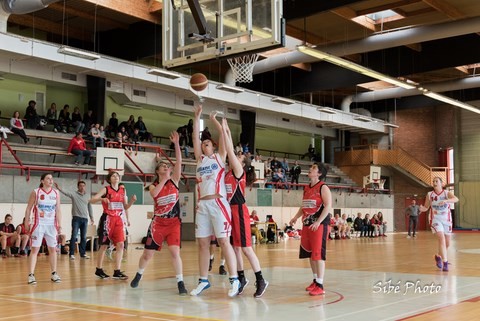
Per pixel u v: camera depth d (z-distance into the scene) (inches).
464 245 786.2
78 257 570.3
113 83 983.0
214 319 218.7
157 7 835.4
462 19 792.9
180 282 291.7
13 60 843.4
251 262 281.6
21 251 591.2
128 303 261.0
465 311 235.3
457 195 1483.8
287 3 728.3
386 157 1466.5
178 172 298.2
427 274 385.1
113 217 361.7
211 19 422.0
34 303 261.9
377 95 1328.7
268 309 242.2
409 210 1098.7
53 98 975.6
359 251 655.8
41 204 342.3
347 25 874.1
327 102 1515.7
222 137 284.4
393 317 221.1
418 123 1545.3
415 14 844.6
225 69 1190.3
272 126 1315.2
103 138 884.0
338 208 1229.7
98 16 885.8
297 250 688.4
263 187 1071.6
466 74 1197.1
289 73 1185.4
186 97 1064.8
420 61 996.6
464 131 1487.5
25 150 794.8
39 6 675.4
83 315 228.8
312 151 1444.4
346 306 249.4
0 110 901.8
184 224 913.5
